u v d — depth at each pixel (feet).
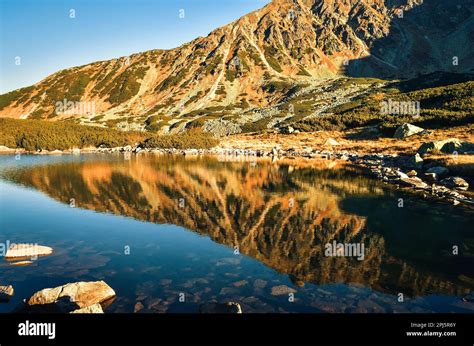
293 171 142.92
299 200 88.94
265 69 650.43
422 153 142.31
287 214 75.77
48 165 169.89
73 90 610.65
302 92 520.01
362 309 37.24
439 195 92.68
